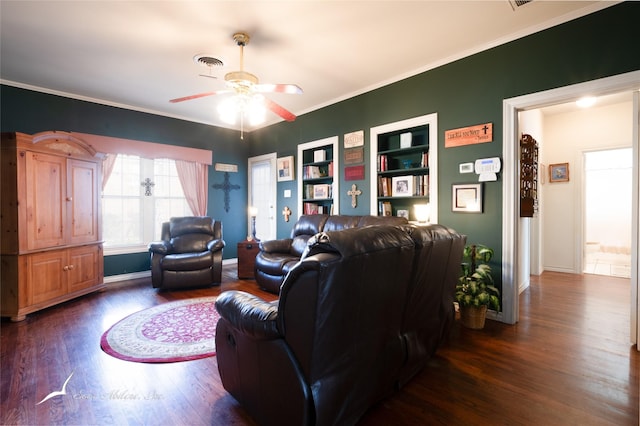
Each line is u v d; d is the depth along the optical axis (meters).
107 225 4.70
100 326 2.93
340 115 4.57
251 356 1.57
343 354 1.43
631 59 2.34
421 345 2.04
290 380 1.35
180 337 2.68
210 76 3.42
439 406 1.74
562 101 2.73
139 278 4.92
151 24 2.69
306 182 5.30
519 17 2.65
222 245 4.52
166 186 5.32
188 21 2.65
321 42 3.03
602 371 2.09
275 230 5.75
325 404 1.35
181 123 5.43
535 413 1.67
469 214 3.25
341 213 4.58
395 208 4.18
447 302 2.31
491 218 3.10
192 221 4.92
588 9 2.51
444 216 3.44
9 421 1.63
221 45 3.05
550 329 2.83
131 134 4.85
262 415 1.55
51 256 3.41
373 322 1.55
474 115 3.20
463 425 1.59
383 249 1.46
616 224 6.50
